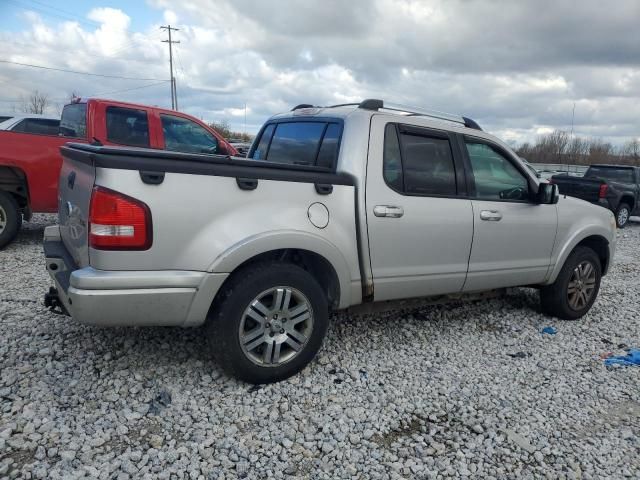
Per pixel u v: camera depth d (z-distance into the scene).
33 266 6.34
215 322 3.33
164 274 3.09
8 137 6.92
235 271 3.41
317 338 3.70
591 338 5.00
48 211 7.38
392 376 3.87
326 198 3.65
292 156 4.42
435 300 4.62
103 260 2.98
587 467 2.95
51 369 3.54
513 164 4.88
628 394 3.84
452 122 4.64
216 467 2.73
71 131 7.70
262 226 3.35
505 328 5.10
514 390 3.80
